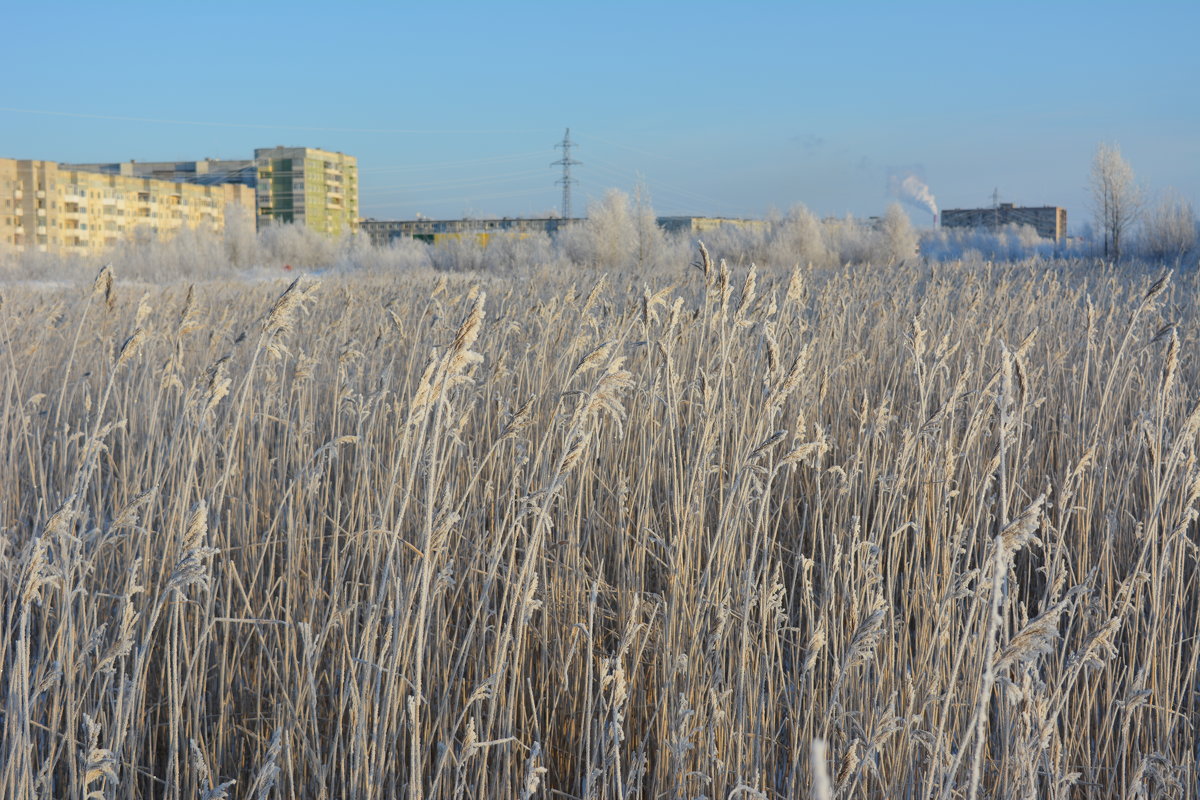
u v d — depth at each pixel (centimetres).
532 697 302
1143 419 305
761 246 3553
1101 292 880
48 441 514
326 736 330
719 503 390
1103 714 342
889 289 1022
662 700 308
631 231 3309
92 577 340
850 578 315
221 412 530
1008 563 208
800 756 288
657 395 378
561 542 372
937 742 244
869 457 430
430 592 297
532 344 566
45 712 306
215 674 357
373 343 642
